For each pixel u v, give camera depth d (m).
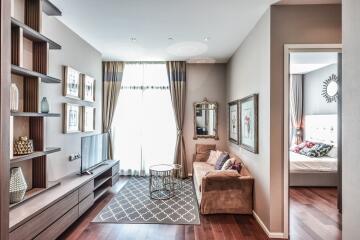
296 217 3.37
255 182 3.37
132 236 2.79
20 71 2.21
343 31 1.34
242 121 4.04
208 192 3.41
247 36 3.82
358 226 1.21
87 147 3.72
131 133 5.63
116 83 5.55
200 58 5.25
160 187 4.75
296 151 5.72
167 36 3.89
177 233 2.88
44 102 2.74
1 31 0.85
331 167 4.76
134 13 3.06
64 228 2.62
